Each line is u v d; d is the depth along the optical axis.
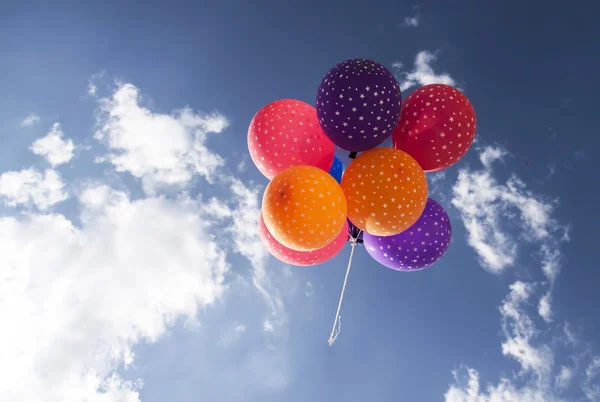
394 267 1.41
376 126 1.14
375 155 1.17
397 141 1.32
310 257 1.38
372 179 1.14
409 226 1.25
